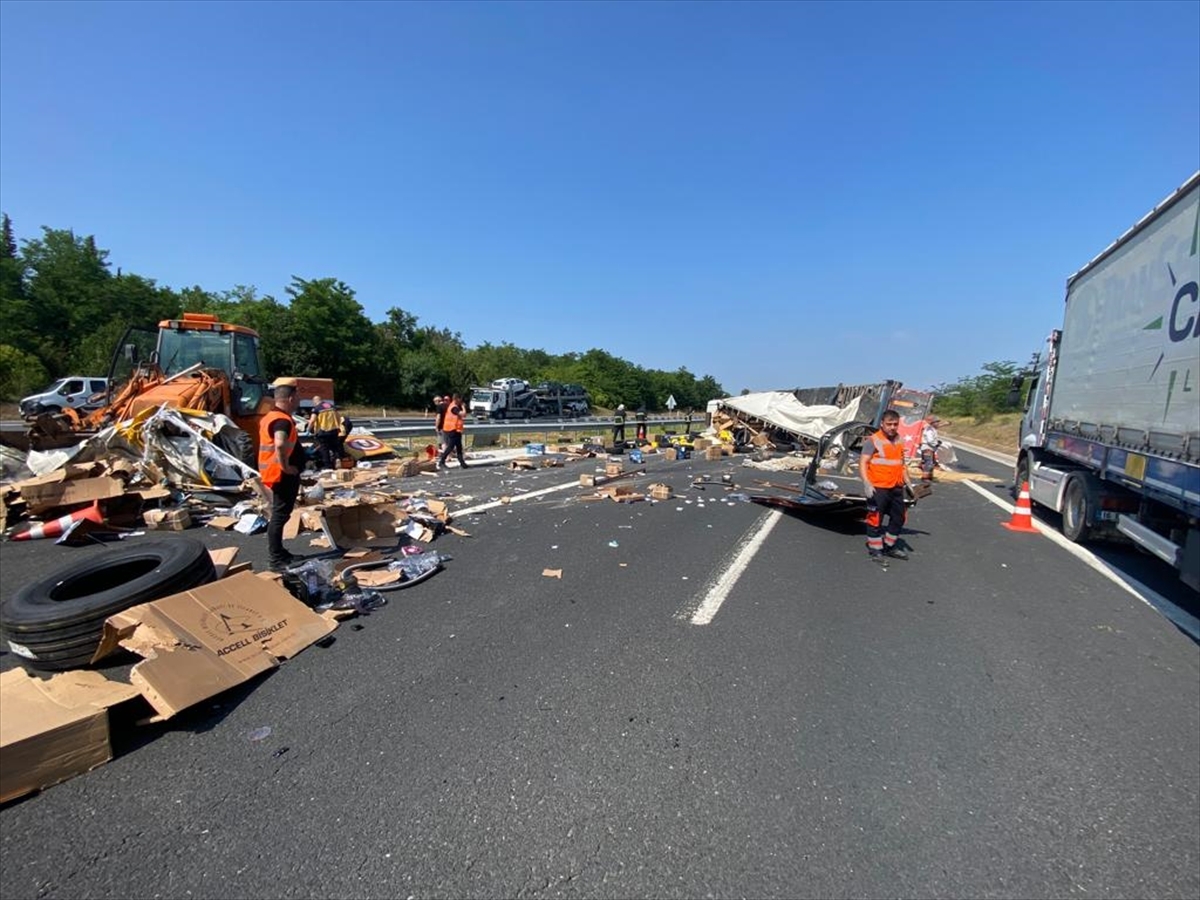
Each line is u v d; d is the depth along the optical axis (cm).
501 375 7581
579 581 634
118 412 1115
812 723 364
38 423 1045
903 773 318
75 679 346
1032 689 417
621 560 720
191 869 246
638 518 975
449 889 238
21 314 4797
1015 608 588
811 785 305
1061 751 342
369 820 276
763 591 615
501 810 283
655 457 2106
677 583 634
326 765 316
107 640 377
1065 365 955
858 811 287
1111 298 764
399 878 243
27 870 245
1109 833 276
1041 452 1117
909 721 370
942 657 466
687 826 274
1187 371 546
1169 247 601
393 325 6969
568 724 358
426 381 6097
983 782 312
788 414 2123
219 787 297
